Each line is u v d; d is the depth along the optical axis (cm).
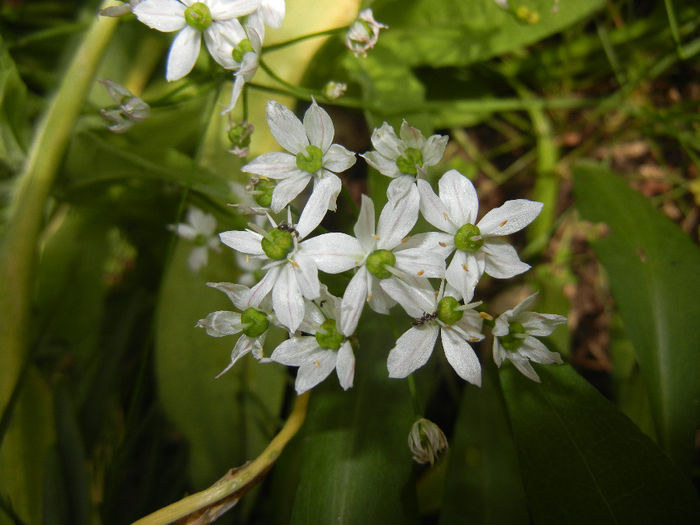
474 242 7
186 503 9
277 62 11
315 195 7
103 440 12
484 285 14
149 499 12
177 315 11
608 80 15
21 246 10
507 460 10
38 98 12
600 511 8
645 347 10
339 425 9
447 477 10
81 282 13
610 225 11
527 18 10
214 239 11
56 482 10
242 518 12
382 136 8
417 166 7
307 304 8
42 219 10
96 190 12
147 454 13
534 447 9
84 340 13
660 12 13
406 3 12
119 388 13
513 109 15
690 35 14
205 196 11
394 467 9
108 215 13
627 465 8
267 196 9
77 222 13
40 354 12
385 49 12
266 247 7
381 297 8
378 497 9
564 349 12
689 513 8
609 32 14
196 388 11
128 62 12
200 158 11
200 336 11
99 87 12
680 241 10
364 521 9
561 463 8
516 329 8
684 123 14
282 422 11
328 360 8
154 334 11
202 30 8
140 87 12
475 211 8
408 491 10
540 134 15
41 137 10
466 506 10
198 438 11
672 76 14
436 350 11
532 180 15
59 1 14
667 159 14
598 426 9
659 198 14
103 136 12
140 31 12
